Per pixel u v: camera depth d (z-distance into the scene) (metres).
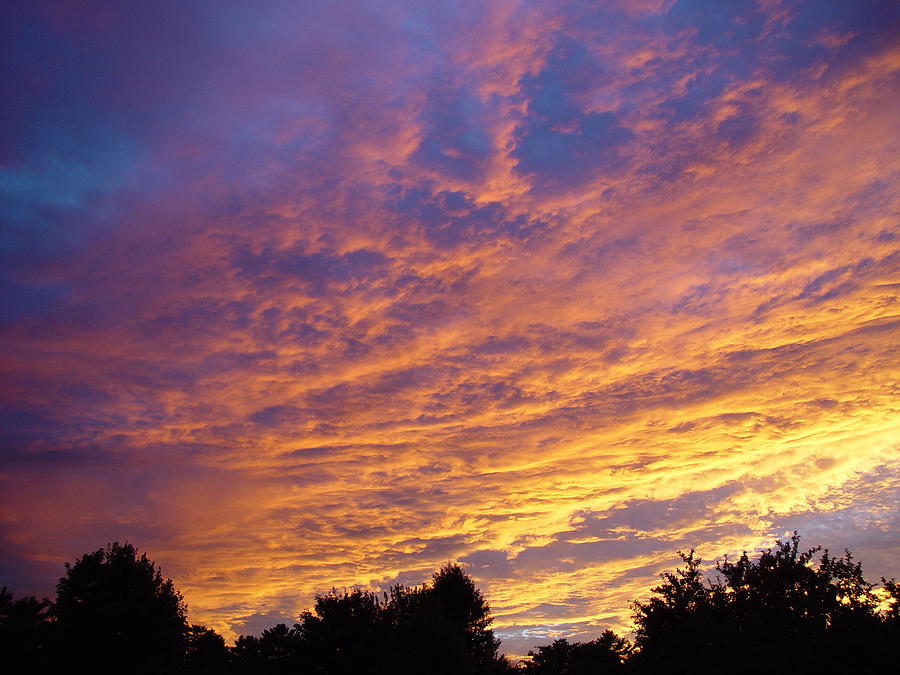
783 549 22.97
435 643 31.42
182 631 27.89
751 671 20.25
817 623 20.84
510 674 41.34
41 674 23.64
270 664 35.34
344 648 30.97
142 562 28.53
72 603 26.47
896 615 20.56
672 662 21.36
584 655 34.38
